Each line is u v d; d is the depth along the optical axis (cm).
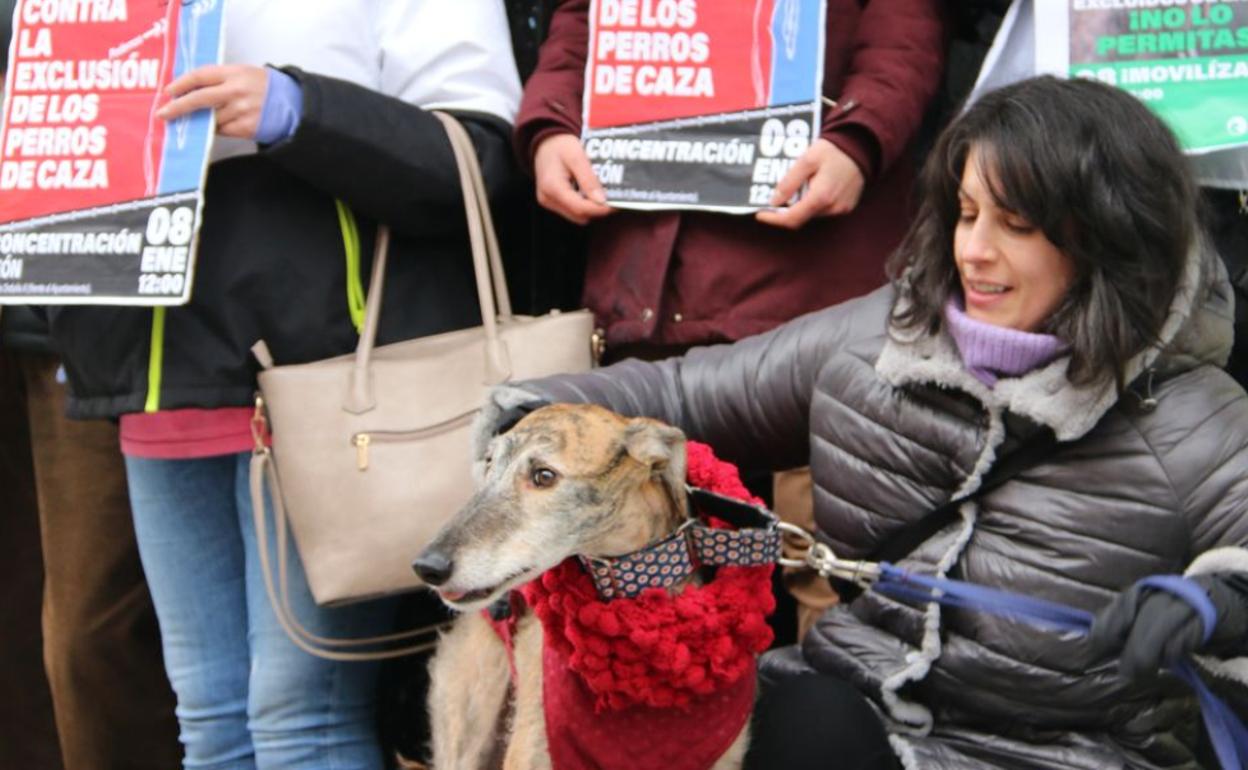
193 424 282
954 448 230
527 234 333
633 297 291
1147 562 218
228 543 296
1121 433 219
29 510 372
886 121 276
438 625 293
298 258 277
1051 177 208
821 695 224
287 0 280
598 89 284
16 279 273
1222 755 197
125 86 273
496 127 294
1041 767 226
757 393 255
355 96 270
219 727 299
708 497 216
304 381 268
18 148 276
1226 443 216
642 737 214
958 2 305
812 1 277
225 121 265
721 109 280
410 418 270
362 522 266
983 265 218
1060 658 220
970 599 213
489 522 206
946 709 233
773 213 275
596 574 211
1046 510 222
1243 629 196
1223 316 225
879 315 246
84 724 345
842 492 242
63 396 331
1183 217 213
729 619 210
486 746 258
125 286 267
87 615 338
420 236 289
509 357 274
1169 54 264
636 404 258
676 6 282
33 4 280
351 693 292
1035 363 219
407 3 295
